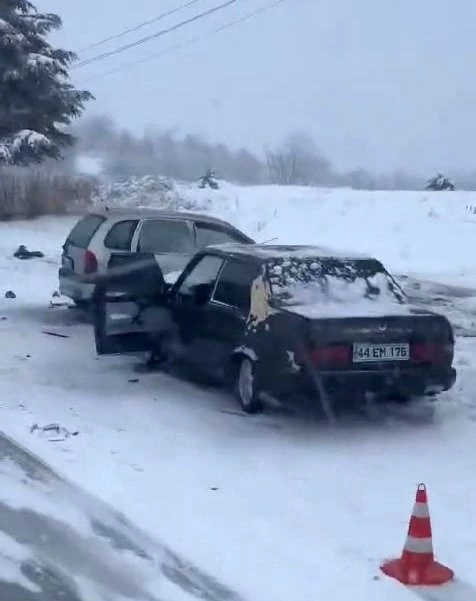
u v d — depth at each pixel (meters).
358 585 5.71
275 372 8.81
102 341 10.66
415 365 8.88
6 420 9.17
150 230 14.26
